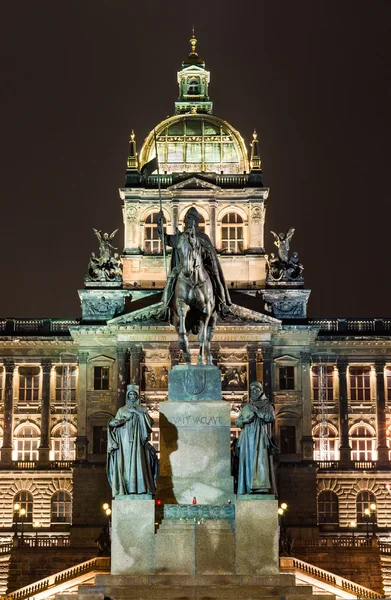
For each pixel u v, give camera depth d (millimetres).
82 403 130625
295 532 126000
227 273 134625
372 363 134875
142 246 135875
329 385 135500
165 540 40469
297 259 134125
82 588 39594
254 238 135500
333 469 131500
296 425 130250
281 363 131125
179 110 143875
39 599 82688
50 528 130250
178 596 39219
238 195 136375
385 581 106312
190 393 42781
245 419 41281
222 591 39375
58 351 134625
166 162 139250
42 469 131500
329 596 39219
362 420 134750
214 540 40531
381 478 131750
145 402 129375
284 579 39844
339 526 130750
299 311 132250
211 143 140000
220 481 41844
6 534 129000
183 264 44281
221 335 128375
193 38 146375
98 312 132500
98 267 133375
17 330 135250
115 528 40562
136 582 39906
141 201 136250
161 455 42125
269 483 40875
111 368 131375
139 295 132750
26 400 135000
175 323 45031
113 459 41156
